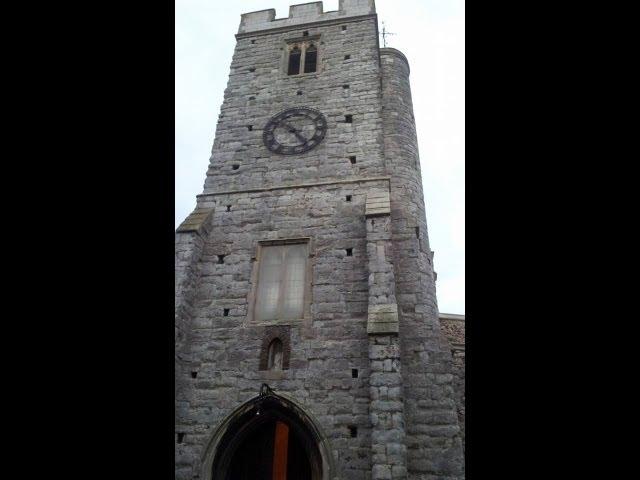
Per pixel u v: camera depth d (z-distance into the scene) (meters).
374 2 20.36
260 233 14.38
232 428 11.36
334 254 13.45
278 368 11.91
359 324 12.11
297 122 17.00
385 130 17.94
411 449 10.84
